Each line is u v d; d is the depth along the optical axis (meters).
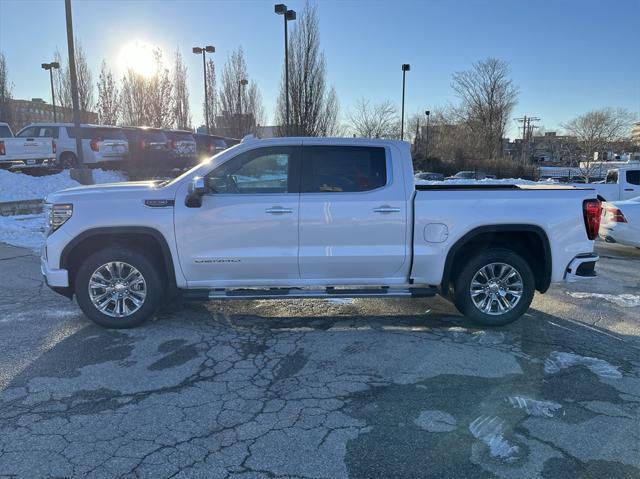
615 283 7.38
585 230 5.18
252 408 3.55
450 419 3.42
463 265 5.18
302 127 25.12
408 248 5.04
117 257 4.98
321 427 3.31
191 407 3.56
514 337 4.98
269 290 5.13
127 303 5.11
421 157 50.81
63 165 18.27
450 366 4.27
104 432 3.23
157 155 20.11
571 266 5.18
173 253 4.95
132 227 4.91
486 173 49.25
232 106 34.06
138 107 32.56
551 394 3.78
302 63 24.58
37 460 2.92
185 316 5.54
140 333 5.00
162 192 4.96
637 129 72.44
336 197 4.97
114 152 18.92
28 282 6.93
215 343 4.76
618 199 15.06
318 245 4.99
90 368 4.18
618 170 15.24
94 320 5.07
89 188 5.19
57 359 4.35
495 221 5.04
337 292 5.06
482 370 4.20
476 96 61.41
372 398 3.70
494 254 5.13
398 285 5.22
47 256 4.99
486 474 2.83
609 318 5.65
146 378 4.00
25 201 13.71
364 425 3.33
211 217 4.91
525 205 5.07
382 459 2.96
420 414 3.48
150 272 5.03
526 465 2.92
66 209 4.93
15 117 46.31
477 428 3.30
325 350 4.61
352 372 4.14
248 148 5.02
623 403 3.65
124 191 5.00
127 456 2.97
